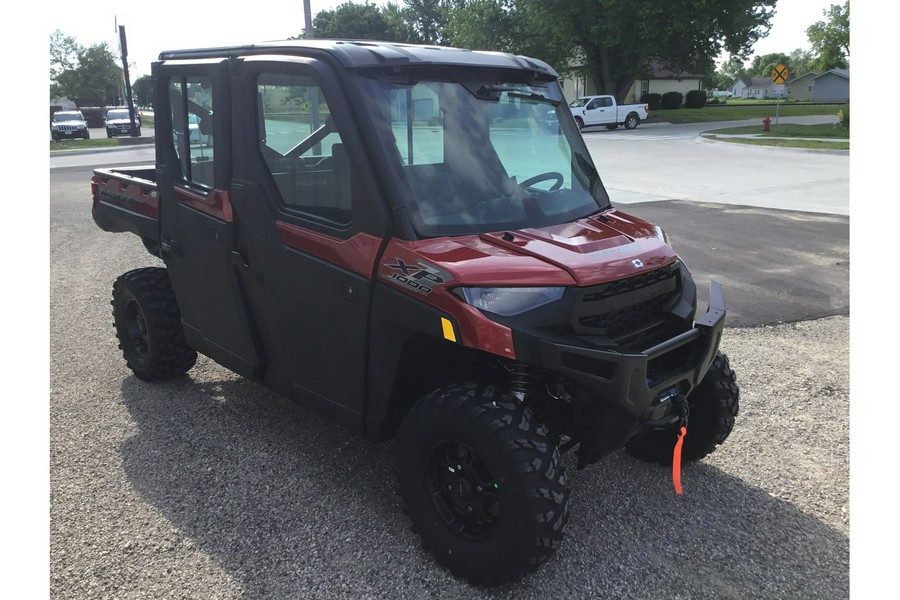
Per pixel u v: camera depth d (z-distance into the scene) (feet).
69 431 14.19
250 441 13.75
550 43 134.00
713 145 84.33
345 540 10.61
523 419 9.01
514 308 8.86
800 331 20.38
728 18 119.85
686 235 33.42
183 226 13.66
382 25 250.98
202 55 12.67
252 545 10.49
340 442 13.74
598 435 9.60
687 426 12.34
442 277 9.09
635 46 123.95
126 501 11.65
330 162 10.44
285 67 10.83
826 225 35.58
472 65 11.10
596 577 9.88
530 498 8.71
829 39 212.43
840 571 10.04
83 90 292.81
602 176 58.13
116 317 16.66
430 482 9.87
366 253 9.99
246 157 11.77
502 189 10.75
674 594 9.56
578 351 8.72
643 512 11.51
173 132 13.76
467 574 9.53
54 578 9.71
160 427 14.35
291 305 11.47
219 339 13.66
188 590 9.52
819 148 71.00
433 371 10.55
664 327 10.43
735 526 11.15
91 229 37.22
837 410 15.37
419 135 10.34
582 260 9.47
